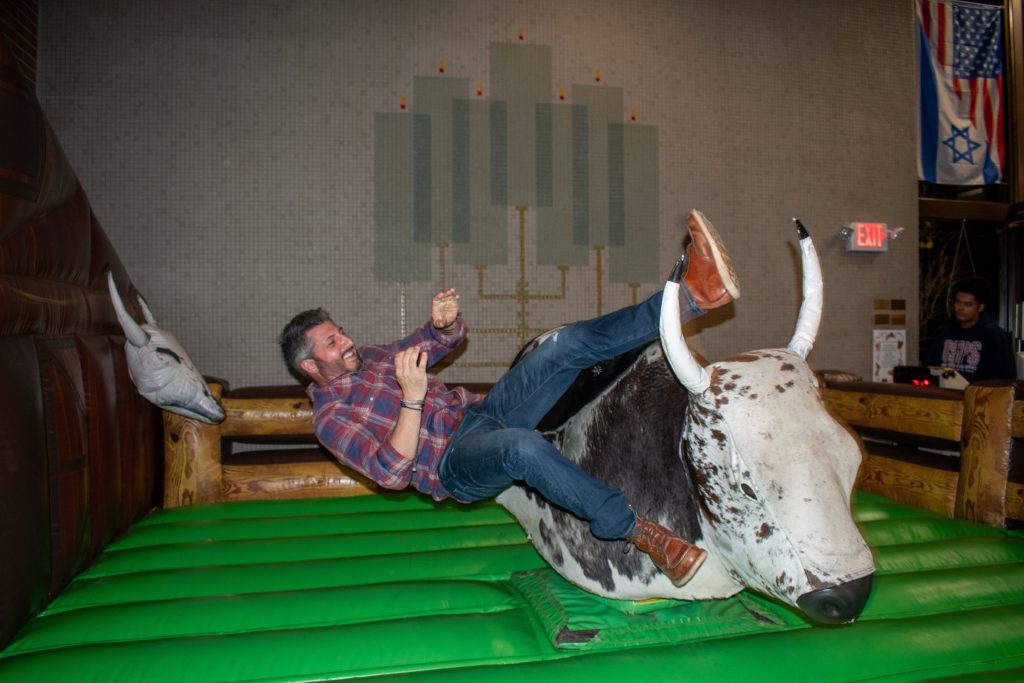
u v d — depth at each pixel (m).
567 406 2.27
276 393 4.02
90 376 2.79
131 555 2.77
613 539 1.82
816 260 1.87
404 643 1.93
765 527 1.54
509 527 3.13
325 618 2.15
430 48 4.69
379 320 4.61
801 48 5.34
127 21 4.34
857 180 5.45
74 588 2.43
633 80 5.02
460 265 4.72
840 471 1.56
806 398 1.62
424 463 2.22
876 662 1.83
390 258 4.63
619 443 2.02
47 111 4.28
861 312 5.42
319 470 3.88
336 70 4.57
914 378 4.26
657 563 1.73
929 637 1.95
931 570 2.52
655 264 5.04
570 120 4.90
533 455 1.80
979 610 2.16
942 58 5.70
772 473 1.53
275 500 3.78
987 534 3.01
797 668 1.80
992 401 3.18
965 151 5.71
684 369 1.61
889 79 5.53
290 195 4.51
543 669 1.79
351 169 4.59
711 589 1.88
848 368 5.39
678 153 5.10
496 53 4.79
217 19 4.44
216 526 3.21
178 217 4.39
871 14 5.49
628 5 5.01
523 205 4.82
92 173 4.31
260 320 4.47
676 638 1.98
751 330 5.21
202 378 3.57
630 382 2.06
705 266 1.78
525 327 4.82
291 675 1.79
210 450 3.78
